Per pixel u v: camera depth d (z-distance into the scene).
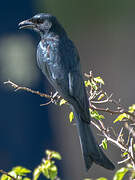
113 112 7.51
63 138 17.72
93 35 17.03
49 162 7.46
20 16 17.62
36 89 17.59
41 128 17.75
